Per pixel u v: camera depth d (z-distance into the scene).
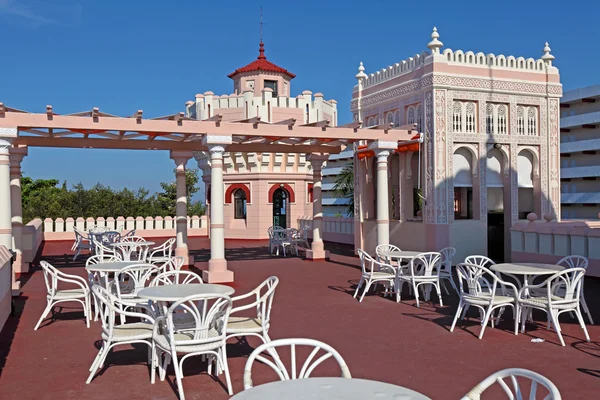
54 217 39.44
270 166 27.78
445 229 15.79
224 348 5.78
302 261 17.86
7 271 9.20
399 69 17.25
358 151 18.98
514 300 7.85
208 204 30.36
